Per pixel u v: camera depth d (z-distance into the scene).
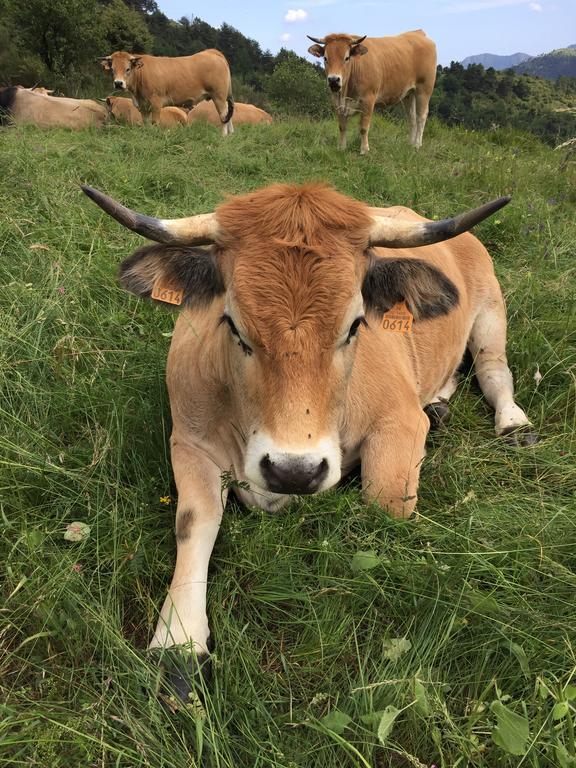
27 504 1.31
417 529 1.25
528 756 0.83
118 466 1.35
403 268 1.23
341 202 1.16
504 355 1.95
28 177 2.73
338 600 1.10
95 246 2.31
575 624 1.02
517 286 2.24
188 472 1.30
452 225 1.16
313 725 0.86
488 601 1.02
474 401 1.88
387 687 0.93
